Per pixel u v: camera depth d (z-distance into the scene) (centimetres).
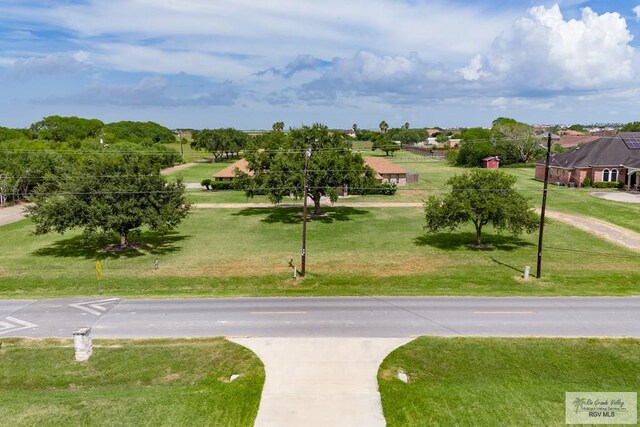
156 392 1738
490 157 10250
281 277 3250
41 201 3744
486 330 2238
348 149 5462
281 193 5138
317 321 2355
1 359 2016
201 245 4153
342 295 2770
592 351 2033
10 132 12700
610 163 7150
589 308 2527
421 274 3291
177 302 2680
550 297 2714
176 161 12000
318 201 5438
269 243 4216
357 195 6825
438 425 1558
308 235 4509
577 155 7569
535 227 3794
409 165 11069
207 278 3238
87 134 17162
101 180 3728
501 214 3731
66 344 2144
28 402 1677
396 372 1875
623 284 3066
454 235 4462
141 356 2031
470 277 3203
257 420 1567
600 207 5634
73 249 4025
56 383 1848
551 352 2022
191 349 2080
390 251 3931
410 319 2375
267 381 1794
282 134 6075
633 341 2116
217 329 2275
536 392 1744
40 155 6669
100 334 2244
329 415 1593
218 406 1647
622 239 4238
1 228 4853
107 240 4297
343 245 4128
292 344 2095
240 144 13600
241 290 2958
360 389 1745
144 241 4288
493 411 1633
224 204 6216
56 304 2661
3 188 6131
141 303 2669
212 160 13425
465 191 3875
